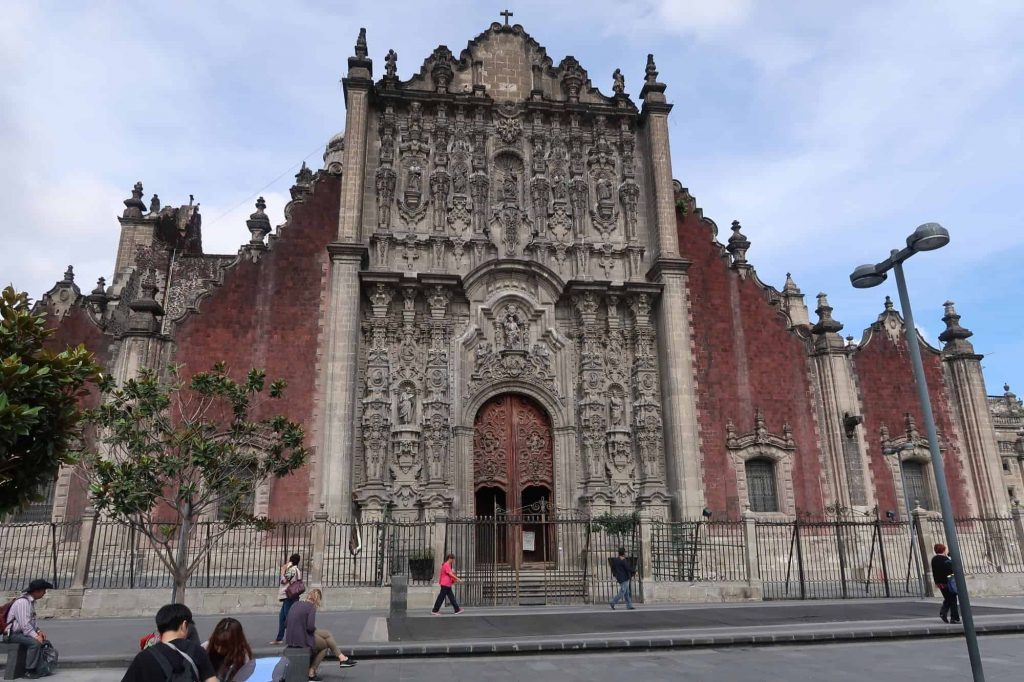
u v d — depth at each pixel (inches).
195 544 1057.5
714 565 1120.8
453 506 1133.1
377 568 969.5
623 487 1194.0
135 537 1045.2
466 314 1258.0
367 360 1184.8
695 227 1382.9
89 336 1190.3
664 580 968.9
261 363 1181.1
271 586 869.2
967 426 1343.5
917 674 485.4
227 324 1192.8
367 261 1241.4
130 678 249.6
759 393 1299.2
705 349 1309.1
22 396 438.3
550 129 1391.5
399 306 1232.2
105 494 694.5
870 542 1214.3
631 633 635.5
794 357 1330.0
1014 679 466.6
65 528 1062.4
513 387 1235.9
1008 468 2373.3
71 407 480.4
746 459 1261.1
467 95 1354.6
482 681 473.1
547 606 895.7
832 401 1295.5
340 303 1171.9
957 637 644.1
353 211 1230.3
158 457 724.0
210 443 730.2
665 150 1381.6
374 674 497.0
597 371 1236.5
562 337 1256.2
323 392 1176.2
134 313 1179.9
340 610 864.3
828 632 624.7
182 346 1170.6
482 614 807.1
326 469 1087.0
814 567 1200.8
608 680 474.0
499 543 1195.9
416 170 1306.6
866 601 919.7
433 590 881.5
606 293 1278.3
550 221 1336.1
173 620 278.1
